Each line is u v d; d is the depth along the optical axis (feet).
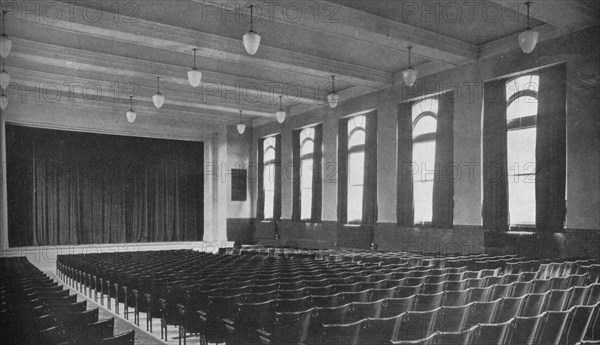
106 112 71.92
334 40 44.86
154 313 24.81
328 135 65.72
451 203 47.73
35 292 21.79
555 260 33.01
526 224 42.04
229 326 17.56
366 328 13.52
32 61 49.70
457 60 46.16
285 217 73.87
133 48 46.29
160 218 80.33
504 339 13.20
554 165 39.14
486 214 44.27
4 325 14.06
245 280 25.30
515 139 43.42
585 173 36.88
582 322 15.01
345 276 25.73
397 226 53.78
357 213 61.11
